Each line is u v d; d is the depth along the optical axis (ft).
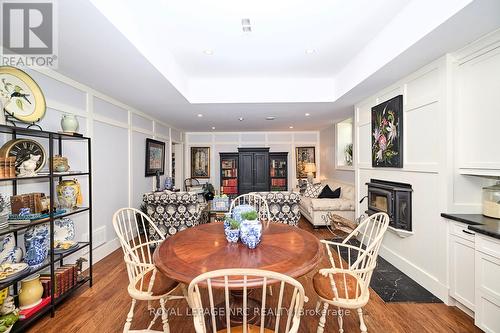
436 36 6.21
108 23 5.60
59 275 7.10
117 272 9.43
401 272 9.28
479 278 5.95
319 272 5.81
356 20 7.45
